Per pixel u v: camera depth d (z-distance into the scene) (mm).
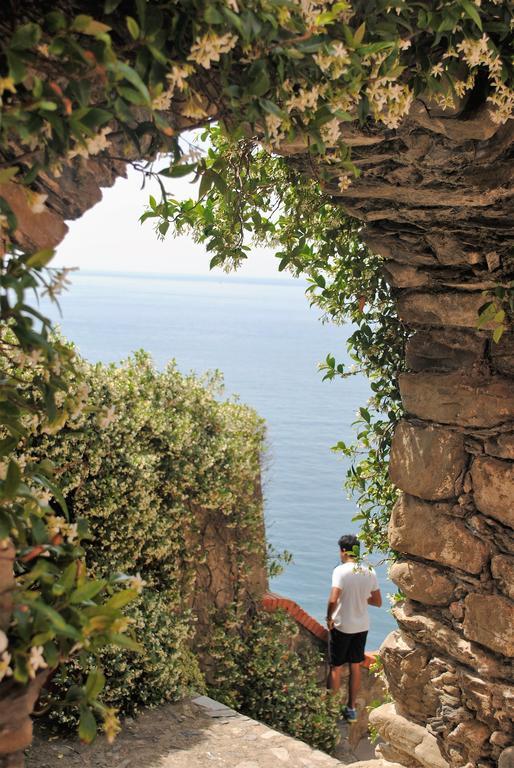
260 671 6969
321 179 2385
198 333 137250
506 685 3627
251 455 7129
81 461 5480
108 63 1470
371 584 7594
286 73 1979
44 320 1518
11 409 1635
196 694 5980
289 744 5316
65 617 1514
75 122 1508
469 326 3654
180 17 1683
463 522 3775
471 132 2639
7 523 1528
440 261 3506
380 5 2139
